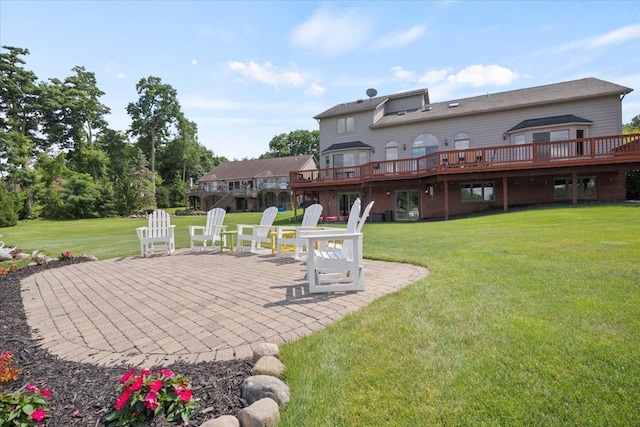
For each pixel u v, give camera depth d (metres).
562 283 3.47
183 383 1.82
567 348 2.15
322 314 3.14
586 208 11.49
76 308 3.82
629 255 4.48
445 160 15.85
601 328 2.40
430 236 8.20
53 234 16.33
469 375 1.94
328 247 5.25
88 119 41.72
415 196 18.34
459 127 18.06
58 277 5.71
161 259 7.27
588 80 17.58
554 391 1.75
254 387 1.86
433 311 2.93
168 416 1.68
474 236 7.44
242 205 43.38
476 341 2.32
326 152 21.30
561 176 15.52
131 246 10.13
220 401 1.85
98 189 35.72
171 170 53.31
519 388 1.80
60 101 38.25
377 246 7.27
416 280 4.15
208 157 65.94
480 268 4.38
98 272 6.00
